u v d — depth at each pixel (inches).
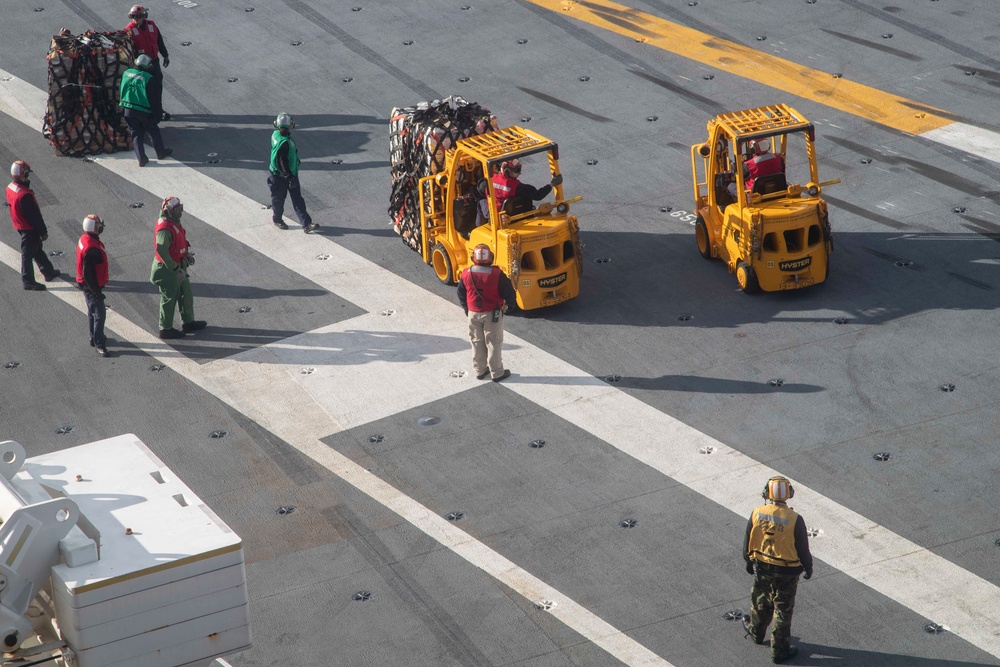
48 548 627.2
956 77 1802.4
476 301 1172.5
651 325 1299.2
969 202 1498.5
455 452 1112.8
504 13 2079.2
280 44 2009.1
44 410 1198.3
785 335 1262.3
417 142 1398.9
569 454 1100.5
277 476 1090.7
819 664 850.8
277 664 879.1
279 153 1466.5
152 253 1483.8
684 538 985.5
